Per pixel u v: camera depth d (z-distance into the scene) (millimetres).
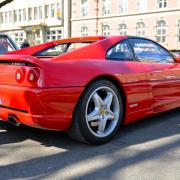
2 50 6617
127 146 3920
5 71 3723
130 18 43031
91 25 47500
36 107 3430
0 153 3676
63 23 51406
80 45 4660
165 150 3789
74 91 3590
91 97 3787
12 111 3662
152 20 40938
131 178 3053
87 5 47812
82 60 3840
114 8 44719
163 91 4832
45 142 4047
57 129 3658
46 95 3414
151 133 4457
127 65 4230
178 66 5203
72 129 3777
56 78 3490
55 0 51906
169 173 3162
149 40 4914
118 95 4105
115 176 3094
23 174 3135
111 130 4062
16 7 58625
